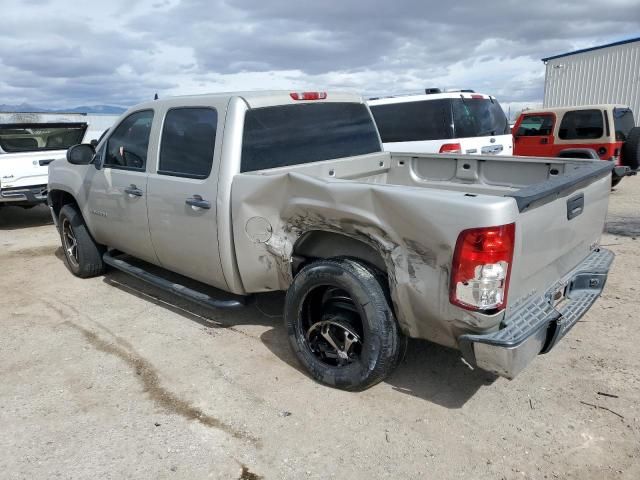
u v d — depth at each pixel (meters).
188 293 4.37
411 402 3.34
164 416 3.27
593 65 20.08
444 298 2.84
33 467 2.84
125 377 3.76
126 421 3.23
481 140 8.09
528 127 11.59
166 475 2.76
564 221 3.30
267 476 2.74
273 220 3.59
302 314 3.57
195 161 4.07
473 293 2.71
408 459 2.83
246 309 4.85
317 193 3.28
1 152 9.56
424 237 2.85
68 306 5.17
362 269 3.22
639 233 7.43
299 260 3.64
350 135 4.75
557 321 2.96
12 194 8.93
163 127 4.39
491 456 2.83
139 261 6.17
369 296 3.16
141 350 4.16
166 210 4.30
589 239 3.87
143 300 5.23
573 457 2.81
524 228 2.82
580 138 10.70
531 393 3.41
